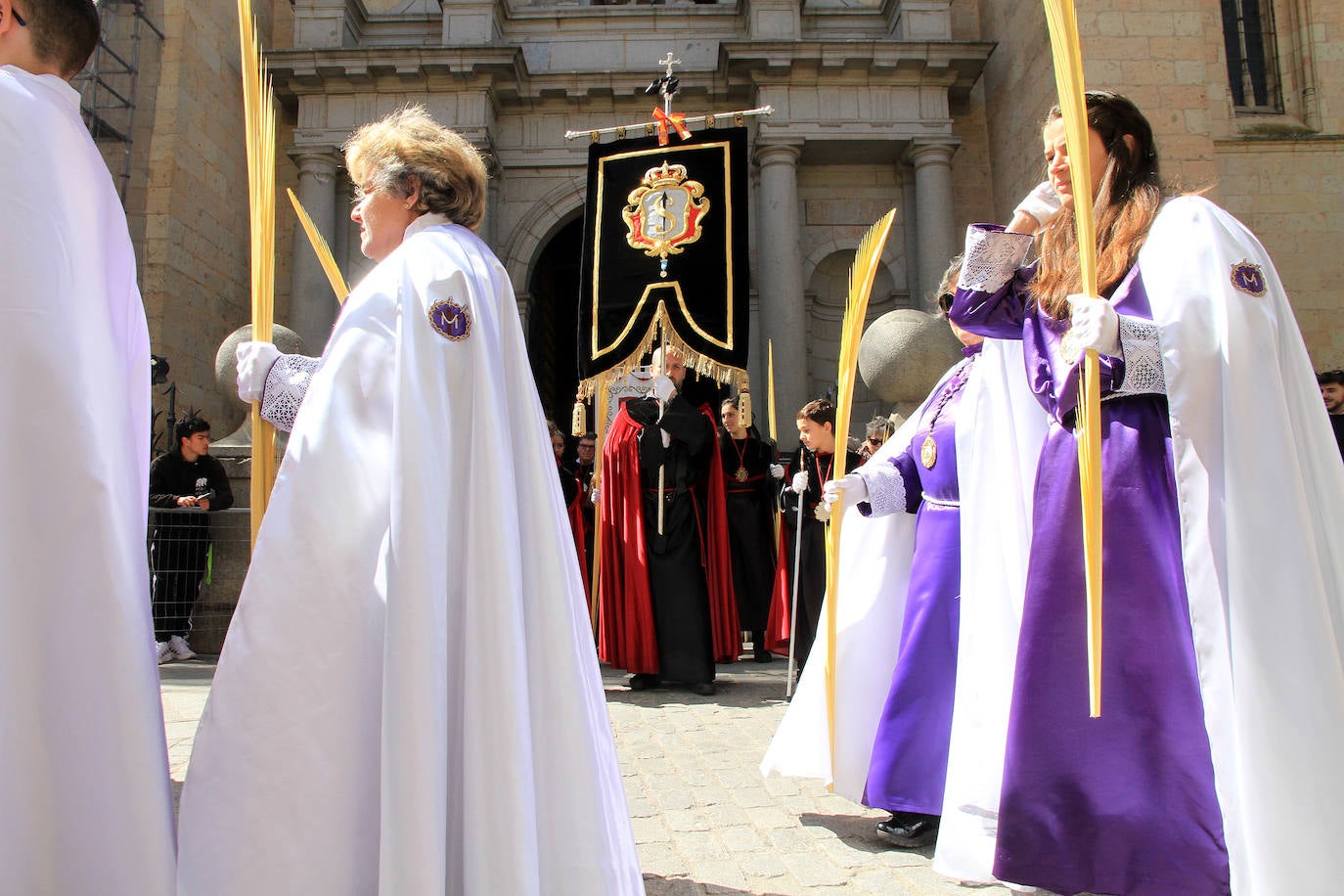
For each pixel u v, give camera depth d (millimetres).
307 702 1640
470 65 14242
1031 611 2160
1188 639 2016
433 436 1758
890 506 3291
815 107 14648
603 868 1744
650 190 6871
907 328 7340
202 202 13789
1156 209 2270
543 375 18234
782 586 7469
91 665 1588
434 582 1682
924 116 14719
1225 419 1963
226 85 14516
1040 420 2664
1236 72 14266
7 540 1562
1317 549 1955
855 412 14672
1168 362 2000
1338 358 13148
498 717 1688
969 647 2631
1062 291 2314
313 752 1623
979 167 15672
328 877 1590
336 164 14578
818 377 15234
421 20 15742
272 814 1594
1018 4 14289
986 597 2635
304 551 1695
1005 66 14945
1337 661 1829
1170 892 1920
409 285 1852
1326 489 2004
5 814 1521
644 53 15578
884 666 3344
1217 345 1991
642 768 4180
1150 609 2037
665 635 6086
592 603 6844
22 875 1526
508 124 15258
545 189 15156
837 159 15227
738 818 3434
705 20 15609
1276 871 1771
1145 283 2115
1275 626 1850
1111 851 1969
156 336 12484
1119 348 2041
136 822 1572
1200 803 1934
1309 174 13508
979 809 2488
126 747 1587
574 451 9242
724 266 6652
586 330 6770
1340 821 1757
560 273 20625
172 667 6797
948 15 14969
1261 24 14383
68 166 1741
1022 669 2135
